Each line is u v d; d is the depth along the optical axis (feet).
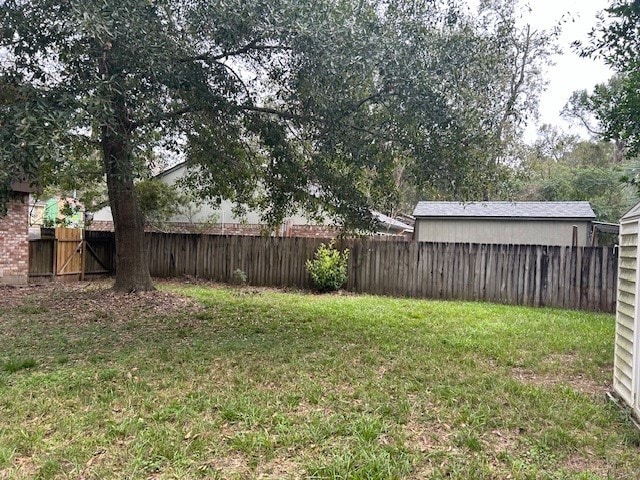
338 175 23.73
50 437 9.39
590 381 14.10
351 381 13.32
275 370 14.30
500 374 14.33
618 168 34.58
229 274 38.93
